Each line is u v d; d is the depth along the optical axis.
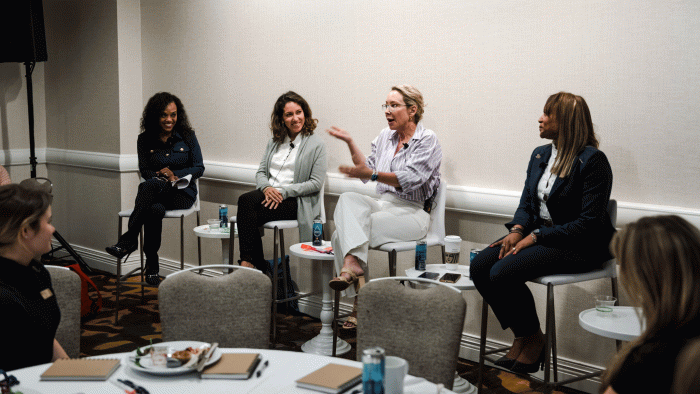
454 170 3.34
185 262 4.98
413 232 3.24
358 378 1.48
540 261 2.55
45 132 5.67
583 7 2.83
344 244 3.15
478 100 3.21
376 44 3.61
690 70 2.56
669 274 1.09
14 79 5.41
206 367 1.54
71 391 1.41
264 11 4.19
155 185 4.03
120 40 4.95
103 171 5.18
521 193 3.04
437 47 3.34
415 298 1.89
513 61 3.07
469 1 3.20
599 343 2.89
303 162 3.79
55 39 5.47
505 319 2.70
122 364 1.60
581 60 2.86
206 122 4.70
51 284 1.80
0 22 4.79
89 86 5.22
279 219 3.74
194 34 4.68
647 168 2.71
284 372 1.55
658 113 2.66
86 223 5.43
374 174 3.16
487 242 3.25
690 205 2.60
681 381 0.85
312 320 4.04
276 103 3.89
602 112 2.82
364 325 1.94
